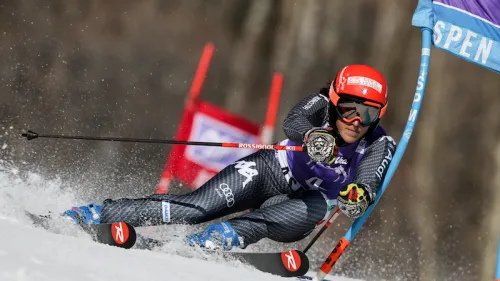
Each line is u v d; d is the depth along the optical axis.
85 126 51.12
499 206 51.75
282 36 52.94
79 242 12.95
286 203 17.27
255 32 53.91
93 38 54.81
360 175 15.80
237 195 17.55
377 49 52.41
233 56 54.47
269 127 25.61
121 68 54.47
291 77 52.34
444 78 52.91
